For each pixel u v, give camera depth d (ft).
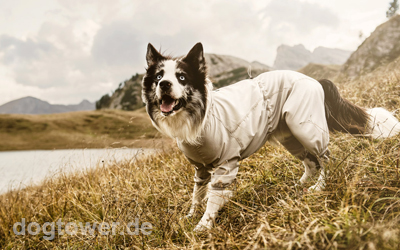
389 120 10.11
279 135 10.14
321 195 7.78
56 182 15.35
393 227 5.67
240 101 8.95
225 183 8.48
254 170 11.44
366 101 15.87
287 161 11.41
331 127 10.58
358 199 7.00
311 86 9.34
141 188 11.50
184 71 8.55
